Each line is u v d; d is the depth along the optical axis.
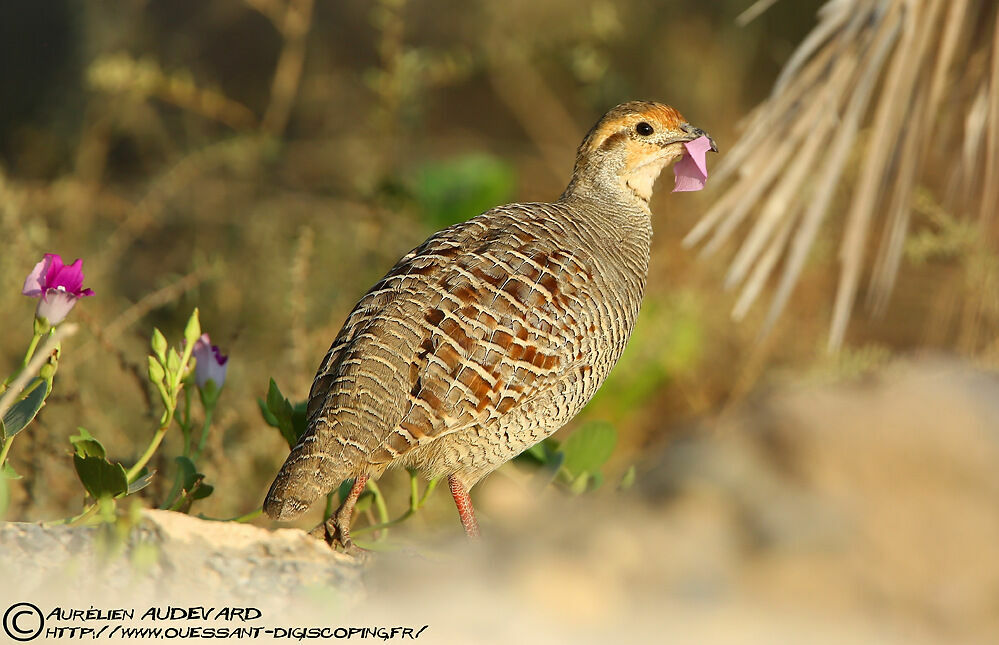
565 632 5.04
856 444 5.80
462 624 5.29
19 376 7.13
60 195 16.58
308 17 19.98
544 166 21.83
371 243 15.11
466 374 7.57
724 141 20.09
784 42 21.86
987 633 4.96
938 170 15.08
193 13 23.91
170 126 20.88
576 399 8.28
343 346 7.69
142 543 5.70
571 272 8.25
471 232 8.33
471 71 19.17
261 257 15.30
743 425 6.11
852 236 11.05
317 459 7.28
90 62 20.94
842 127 10.97
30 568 5.88
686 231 16.64
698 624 4.98
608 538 5.45
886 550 5.28
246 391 11.62
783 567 5.23
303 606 5.70
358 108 21.70
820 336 14.82
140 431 10.85
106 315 13.85
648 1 22.55
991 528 5.34
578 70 19.33
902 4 10.77
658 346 13.60
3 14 21.55
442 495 11.16
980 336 13.18
